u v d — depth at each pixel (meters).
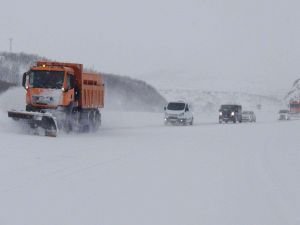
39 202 10.88
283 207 11.30
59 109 29.47
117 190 12.67
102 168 16.30
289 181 14.72
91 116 33.41
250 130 41.59
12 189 12.03
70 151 20.72
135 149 22.92
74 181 13.62
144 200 11.62
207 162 18.92
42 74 29.70
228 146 26.00
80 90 31.30
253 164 18.53
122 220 9.74
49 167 15.84
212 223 9.75
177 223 9.66
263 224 9.81
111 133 33.69
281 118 80.88
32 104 29.69
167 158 19.83
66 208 10.48
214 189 13.28
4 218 9.46
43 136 27.14
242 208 11.12
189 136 32.72
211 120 69.25
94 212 10.27
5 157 17.48
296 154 22.30
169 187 13.37
